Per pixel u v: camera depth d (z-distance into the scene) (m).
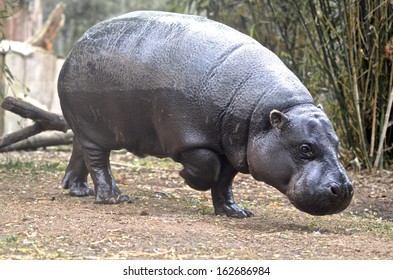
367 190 13.02
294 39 16.14
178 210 10.18
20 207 9.80
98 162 10.49
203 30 9.45
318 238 8.48
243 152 9.08
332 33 14.65
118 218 9.10
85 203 10.48
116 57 9.73
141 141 9.94
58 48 35.47
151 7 30.17
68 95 10.33
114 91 9.75
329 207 8.37
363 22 14.20
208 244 7.88
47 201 10.55
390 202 12.14
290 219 9.93
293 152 8.59
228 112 9.04
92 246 7.70
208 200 11.47
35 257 7.26
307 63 15.44
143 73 9.47
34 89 19.81
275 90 8.93
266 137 8.80
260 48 9.41
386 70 14.51
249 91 9.00
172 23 9.64
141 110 9.60
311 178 8.41
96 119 10.19
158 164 15.79
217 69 9.15
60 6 21.84
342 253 7.80
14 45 19.67
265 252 7.70
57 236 8.05
